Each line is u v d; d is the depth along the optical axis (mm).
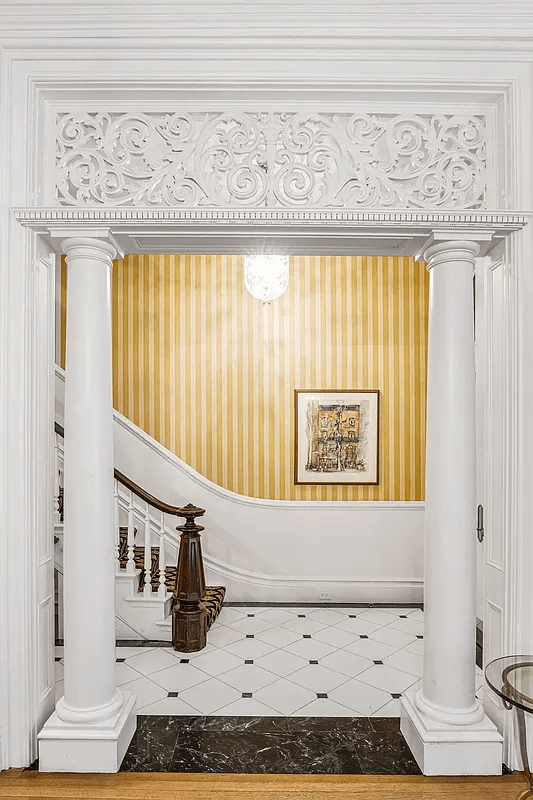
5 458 2793
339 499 5793
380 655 4328
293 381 5844
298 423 5816
